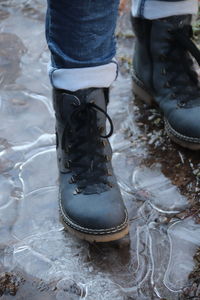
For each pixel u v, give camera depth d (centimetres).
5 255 124
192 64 154
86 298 115
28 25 203
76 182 128
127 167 148
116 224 122
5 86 175
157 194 140
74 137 126
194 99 149
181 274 120
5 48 192
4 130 159
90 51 117
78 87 121
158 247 126
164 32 148
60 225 131
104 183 127
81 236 124
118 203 125
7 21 205
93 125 125
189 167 148
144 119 163
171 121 150
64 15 110
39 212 135
